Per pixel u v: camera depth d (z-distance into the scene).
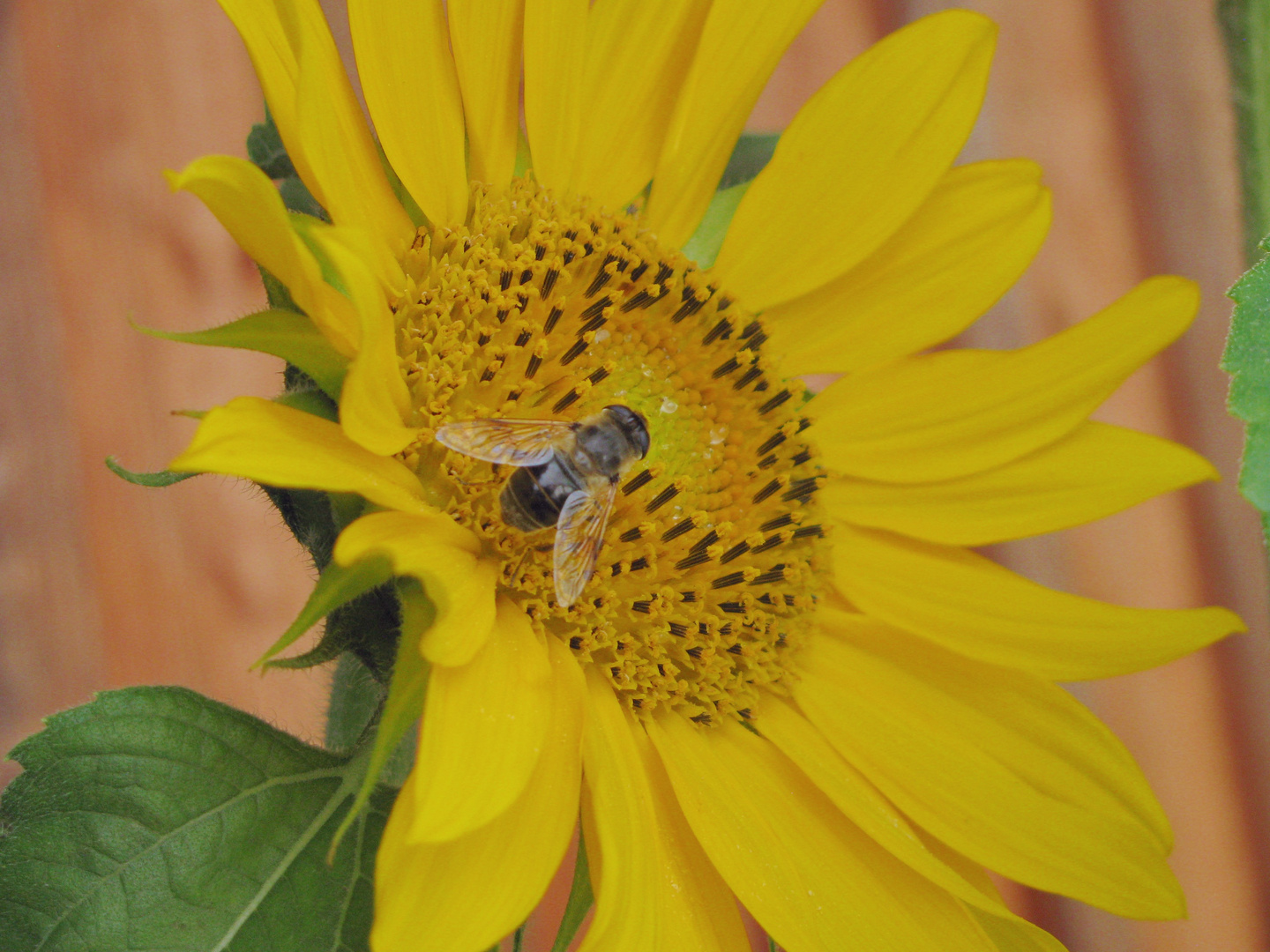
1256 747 0.46
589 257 0.37
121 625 0.44
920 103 0.38
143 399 0.44
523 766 0.34
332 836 0.36
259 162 0.39
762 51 0.38
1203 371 0.46
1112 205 0.45
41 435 0.44
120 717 0.36
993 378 0.38
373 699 0.37
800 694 0.38
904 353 0.39
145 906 0.35
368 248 0.33
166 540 0.44
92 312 0.44
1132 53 0.46
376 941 0.33
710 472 0.38
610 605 0.36
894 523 0.38
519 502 0.36
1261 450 0.35
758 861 0.36
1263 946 0.45
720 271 0.39
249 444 0.33
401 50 0.36
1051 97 0.45
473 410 0.36
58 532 0.44
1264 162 0.37
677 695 0.37
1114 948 0.45
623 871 0.34
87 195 0.44
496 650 0.35
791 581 0.38
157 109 0.44
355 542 0.34
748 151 0.40
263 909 0.35
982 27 0.38
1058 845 0.37
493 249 0.37
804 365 0.39
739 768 0.37
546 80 0.37
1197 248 0.45
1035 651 0.38
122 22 0.44
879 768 0.37
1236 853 0.45
